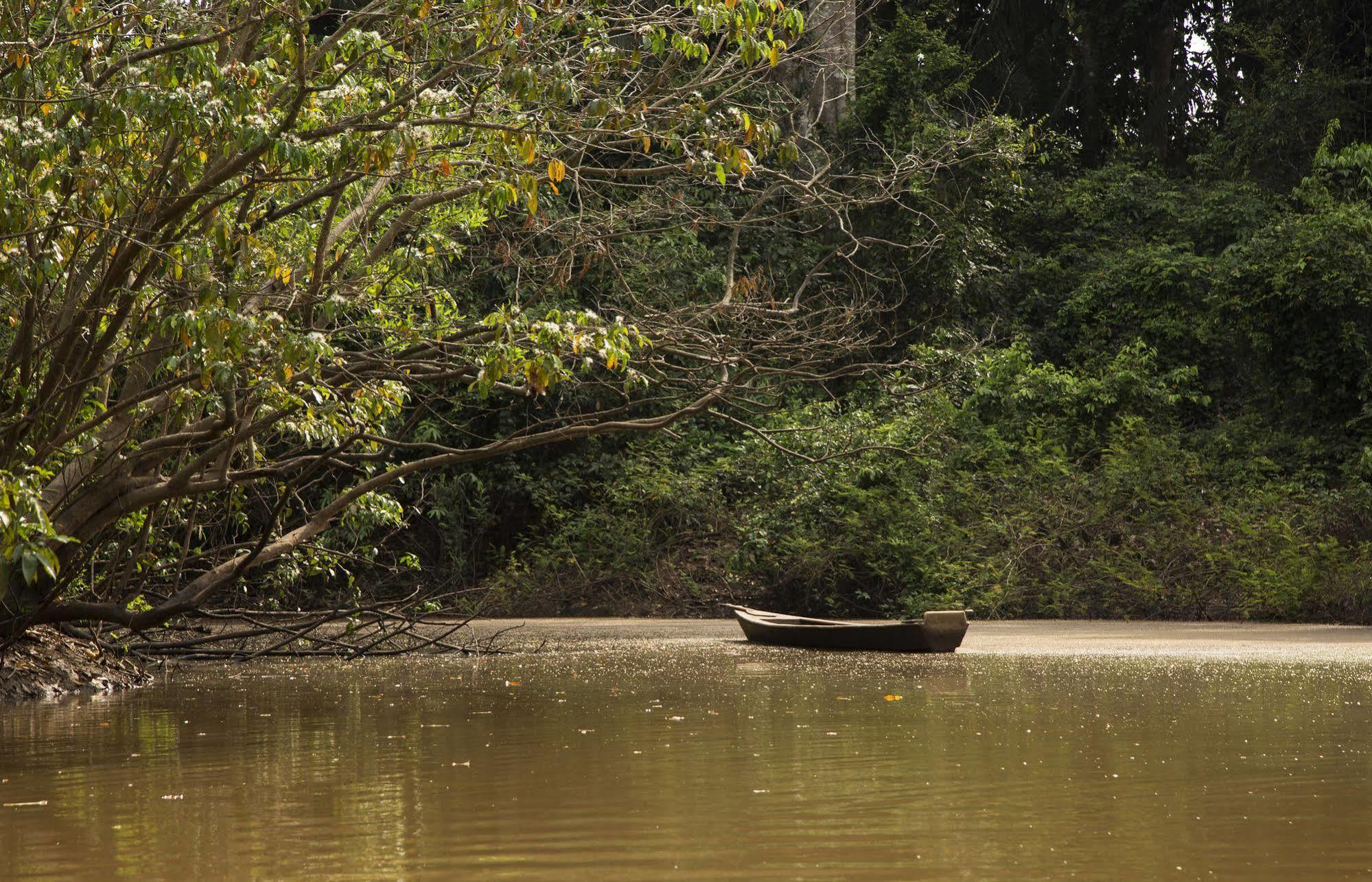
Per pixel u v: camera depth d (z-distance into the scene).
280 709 9.54
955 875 4.19
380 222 14.41
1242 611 21.52
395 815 5.30
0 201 8.48
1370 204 28.20
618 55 10.53
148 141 9.95
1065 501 24.09
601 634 19.50
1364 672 11.91
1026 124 34.00
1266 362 27.09
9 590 10.86
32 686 10.90
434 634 19.02
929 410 25.47
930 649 14.99
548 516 27.34
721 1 9.60
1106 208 33.47
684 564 25.70
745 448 26.14
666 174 14.52
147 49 9.31
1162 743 7.18
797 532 24.33
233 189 11.31
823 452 24.47
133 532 13.48
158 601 15.48
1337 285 25.61
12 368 10.40
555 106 10.56
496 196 9.62
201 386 10.32
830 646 15.75
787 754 6.88
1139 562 22.77
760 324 15.12
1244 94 34.09
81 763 6.95
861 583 24.41
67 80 9.89
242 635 14.62
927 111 28.88
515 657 14.90
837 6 29.94
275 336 9.27
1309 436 26.80
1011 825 4.97
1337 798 5.50
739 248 27.95
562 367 9.51
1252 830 4.87
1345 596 20.77
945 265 28.42
